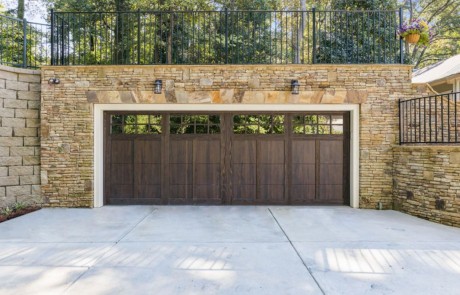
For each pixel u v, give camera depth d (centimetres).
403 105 590
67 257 342
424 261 333
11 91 577
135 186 631
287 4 1166
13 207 570
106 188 628
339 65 596
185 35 873
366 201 597
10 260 332
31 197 593
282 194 630
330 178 627
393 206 589
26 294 258
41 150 596
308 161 629
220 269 312
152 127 632
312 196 628
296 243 394
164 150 631
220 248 375
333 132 629
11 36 744
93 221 503
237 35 711
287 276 296
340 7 962
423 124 587
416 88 594
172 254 354
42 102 594
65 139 597
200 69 600
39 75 606
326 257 345
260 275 298
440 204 494
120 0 945
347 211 576
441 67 1087
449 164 483
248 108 611
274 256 348
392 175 591
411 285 278
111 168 631
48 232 441
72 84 596
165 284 279
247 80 599
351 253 357
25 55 627
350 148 618
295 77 599
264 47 766
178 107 610
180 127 633
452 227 471
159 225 481
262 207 609
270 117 631
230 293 263
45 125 595
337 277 294
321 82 598
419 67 1678
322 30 868
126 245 385
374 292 265
